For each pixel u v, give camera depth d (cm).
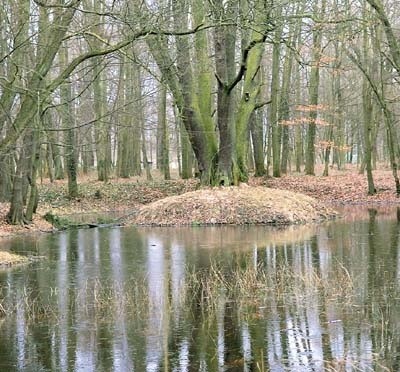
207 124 2891
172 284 1198
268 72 4494
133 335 852
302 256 1505
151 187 3538
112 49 1211
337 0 2325
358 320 897
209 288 1130
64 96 2158
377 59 3050
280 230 2141
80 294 1120
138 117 2456
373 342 793
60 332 872
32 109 1234
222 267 1381
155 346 800
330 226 2197
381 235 1862
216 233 2103
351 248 1611
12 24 1414
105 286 1191
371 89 3081
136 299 1070
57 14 1262
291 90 4081
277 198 2548
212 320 921
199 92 2916
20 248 1783
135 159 4681
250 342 805
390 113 3153
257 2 1382
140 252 1667
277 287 1136
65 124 2431
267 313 951
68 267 1433
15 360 754
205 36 2797
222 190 2655
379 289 1096
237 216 2428
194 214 2470
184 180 3809
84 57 1229
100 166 3838
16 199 2273
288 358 739
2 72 1434
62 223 2414
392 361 720
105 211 3030
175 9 1401
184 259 1520
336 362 720
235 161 2870
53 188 3569
